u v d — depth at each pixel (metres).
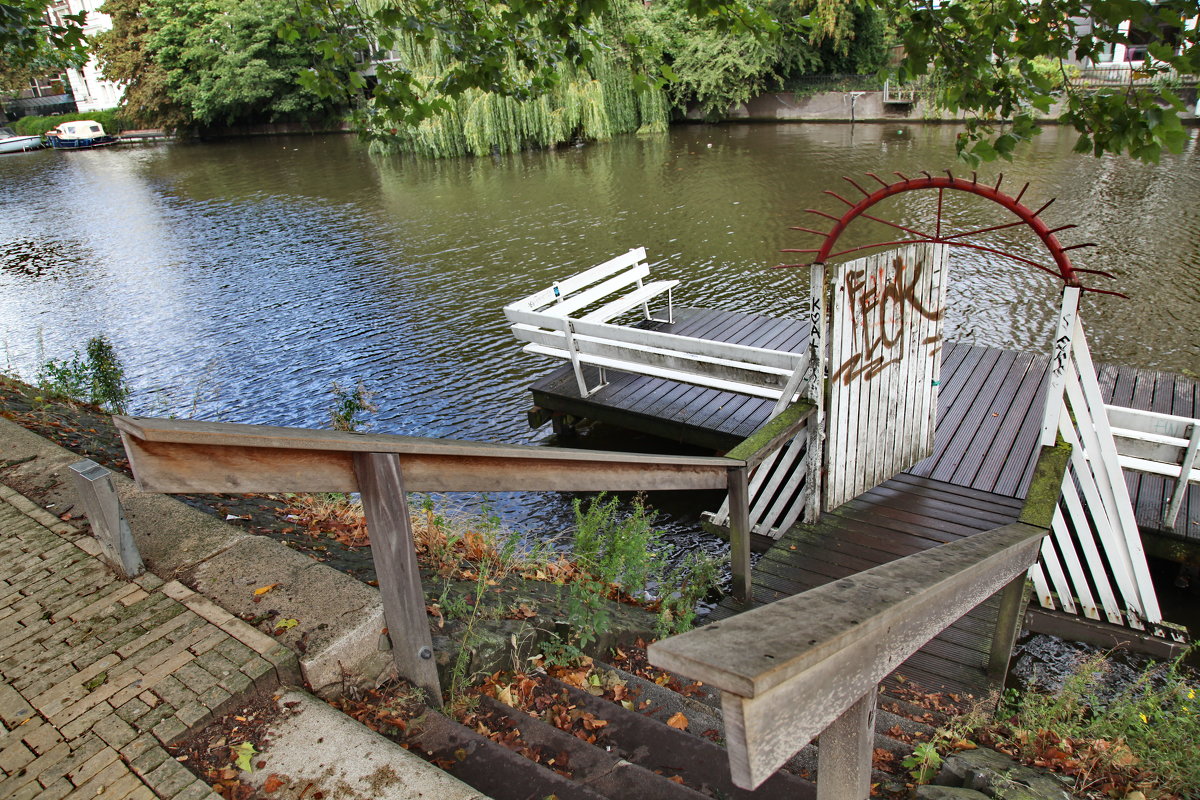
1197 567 5.36
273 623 2.90
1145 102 4.21
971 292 12.66
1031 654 4.94
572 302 9.53
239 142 44.50
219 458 2.01
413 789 2.23
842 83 34.09
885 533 5.49
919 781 2.67
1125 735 3.16
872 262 5.00
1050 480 3.86
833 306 4.81
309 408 10.20
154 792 2.25
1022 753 3.04
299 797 2.23
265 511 4.45
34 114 58.16
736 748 1.01
